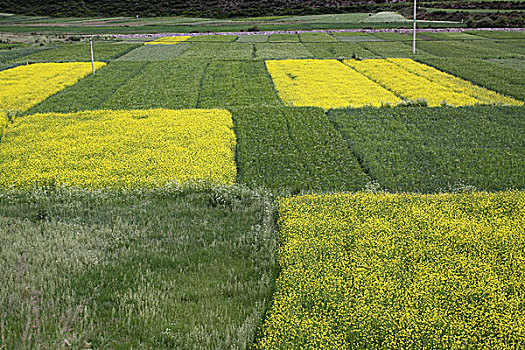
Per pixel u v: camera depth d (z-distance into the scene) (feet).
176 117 94.68
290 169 70.33
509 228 47.11
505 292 36.50
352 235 46.37
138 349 30.58
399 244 44.32
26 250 43.65
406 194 59.26
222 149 77.05
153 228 51.26
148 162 71.82
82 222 52.06
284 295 36.19
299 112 96.94
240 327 32.50
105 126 89.66
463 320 33.06
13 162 72.64
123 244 46.96
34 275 38.96
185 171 68.18
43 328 31.73
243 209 56.65
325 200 56.08
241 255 44.83
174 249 45.96
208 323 33.60
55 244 45.65
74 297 36.65
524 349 30.30
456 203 55.06
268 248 45.29
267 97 113.19
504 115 93.71
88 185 63.82
